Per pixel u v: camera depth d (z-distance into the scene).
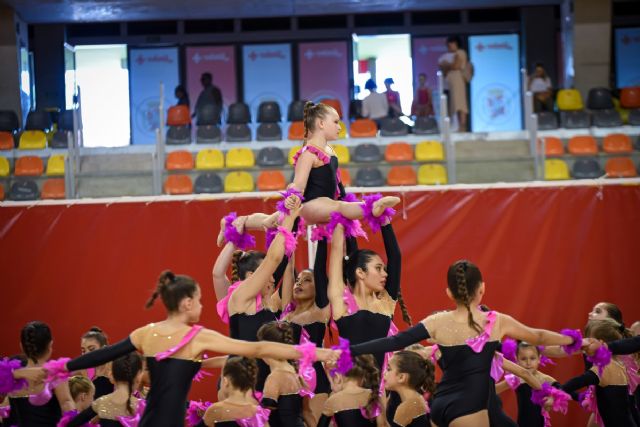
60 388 11.66
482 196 18.86
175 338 9.57
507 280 18.66
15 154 28.91
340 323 11.31
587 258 18.70
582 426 18.06
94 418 12.08
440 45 40.53
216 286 12.69
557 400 12.04
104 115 40.03
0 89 34.25
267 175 26.17
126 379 12.09
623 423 12.47
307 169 11.12
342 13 38.00
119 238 18.97
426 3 37.09
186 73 40.25
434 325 10.17
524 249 18.73
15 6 34.38
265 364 12.41
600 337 12.69
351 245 12.41
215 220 18.92
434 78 40.56
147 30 40.28
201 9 36.28
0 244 18.97
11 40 34.34
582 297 18.62
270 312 11.89
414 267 18.69
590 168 26.02
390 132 29.58
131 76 40.19
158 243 18.91
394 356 11.32
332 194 11.41
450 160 23.70
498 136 29.22
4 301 18.86
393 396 11.69
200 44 40.25
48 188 25.47
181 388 9.52
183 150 28.89
